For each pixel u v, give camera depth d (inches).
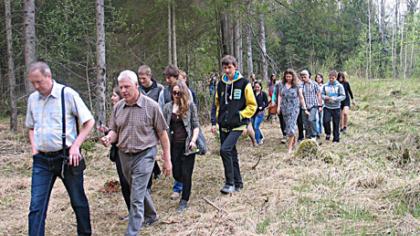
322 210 199.9
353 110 549.6
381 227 175.6
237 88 231.8
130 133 174.1
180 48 657.6
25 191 259.4
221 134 240.7
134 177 175.2
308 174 260.5
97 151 356.5
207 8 528.7
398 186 221.9
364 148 336.5
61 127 160.4
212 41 668.1
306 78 382.3
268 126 505.7
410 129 382.6
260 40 768.9
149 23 597.9
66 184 167.8
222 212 206.8
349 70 1144.2
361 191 228.1
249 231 180.9
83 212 171.2
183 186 219.3
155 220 200.5
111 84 561.0
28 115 164.9
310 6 565.3
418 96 617.9
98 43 424.8
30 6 452.8
